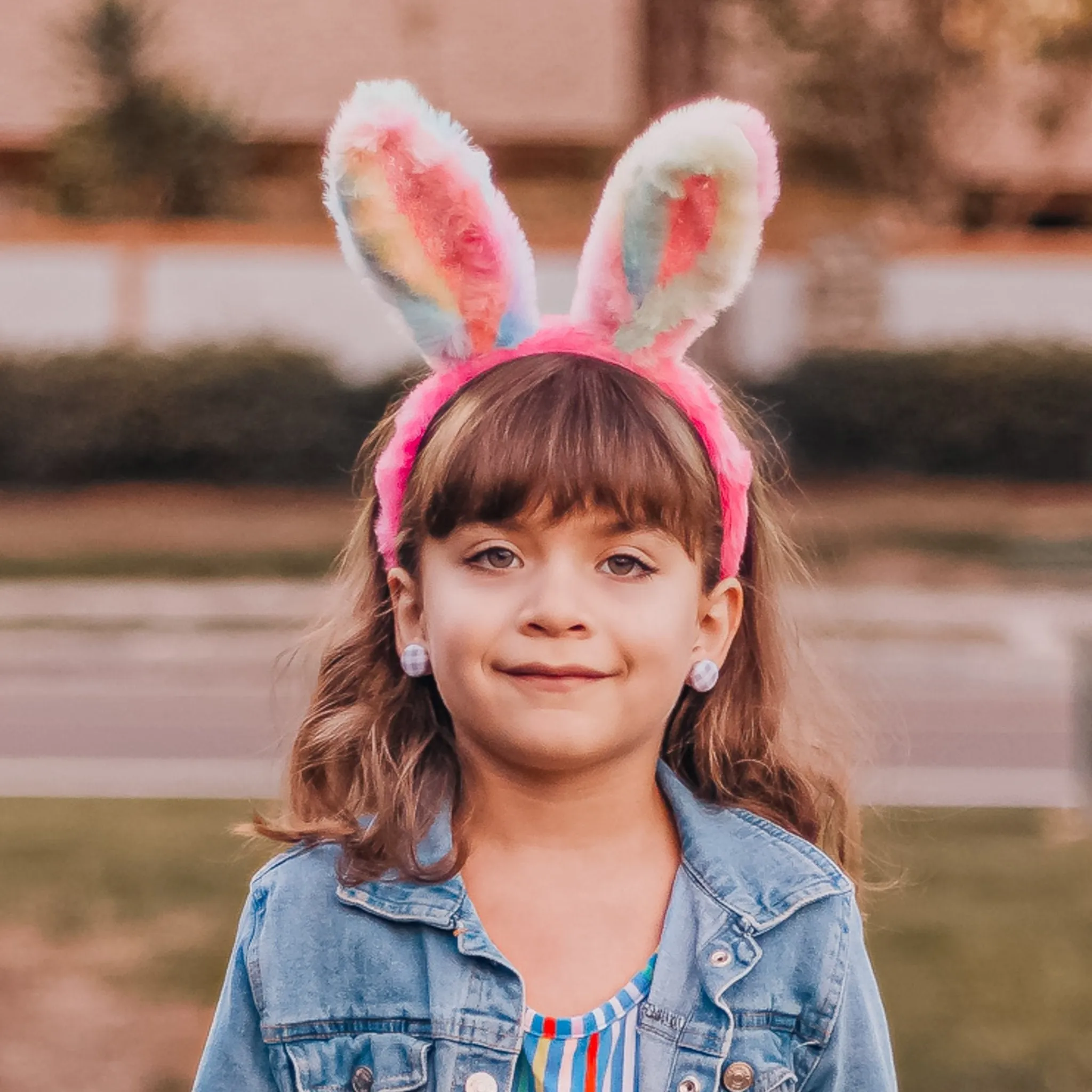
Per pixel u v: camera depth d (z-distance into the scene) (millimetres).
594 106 21922
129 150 19922
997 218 21203
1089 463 16094
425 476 1777
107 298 17016
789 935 1845
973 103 17906
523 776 1784
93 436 15969
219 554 13031
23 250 16906
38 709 8289
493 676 1688
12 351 16125
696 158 1779
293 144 21922
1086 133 20844
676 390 1856
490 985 1762
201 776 6770
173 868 5336
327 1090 1778
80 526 14359
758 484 2102
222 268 17047
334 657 2088
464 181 1835
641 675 1710
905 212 18594
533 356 1829
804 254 16969
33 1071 3752
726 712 2062
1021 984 4219
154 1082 3713
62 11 22125
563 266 16359
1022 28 15273
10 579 12328
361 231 1831
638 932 1801
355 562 2094
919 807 6086
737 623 1914
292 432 16000
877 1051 1866
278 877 1880
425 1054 1764
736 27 13836
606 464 1698
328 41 22344
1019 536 13602
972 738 7426
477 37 22453
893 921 4691
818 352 16188
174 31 22078
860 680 8328
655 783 1931
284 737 2426
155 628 10648
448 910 1789
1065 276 17031
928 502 15086
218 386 16031
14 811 6160
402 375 16109
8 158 21641
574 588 1691
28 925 4773
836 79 15602
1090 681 6020
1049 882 5082
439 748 1953
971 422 16016
